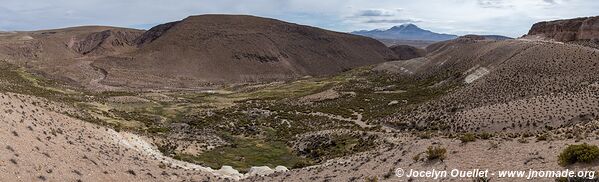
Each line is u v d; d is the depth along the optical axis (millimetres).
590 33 185875
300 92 181250
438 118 85625
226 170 50438
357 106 132500
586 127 35875
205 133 88375
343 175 33062
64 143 35875
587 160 22578
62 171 29094
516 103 74875
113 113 101875
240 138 85125
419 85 167125
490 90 104875
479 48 173250
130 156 42531
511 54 138750
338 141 69125
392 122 95062
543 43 135750
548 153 26062
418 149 33000
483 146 29938
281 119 111125
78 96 136500
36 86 152875
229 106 138500
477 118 73812
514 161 25938
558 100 69312
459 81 144375
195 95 181125
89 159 33812
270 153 69312
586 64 102312
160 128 89438
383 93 158375
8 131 31172
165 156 55031
